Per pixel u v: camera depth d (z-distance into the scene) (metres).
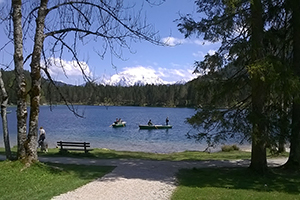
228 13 8.73
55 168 9.45
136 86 136.00
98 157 14.74
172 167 11.84
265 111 9.90
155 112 88.31
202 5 9.95
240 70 9.96
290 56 10.88
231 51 8.82
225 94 9.79
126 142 28.11
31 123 9.30
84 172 9.98
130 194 7.30
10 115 69.38
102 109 108.69
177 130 39.62
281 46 10.48
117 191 7.55
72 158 13.90
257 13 9.21
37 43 9.33
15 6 9.18
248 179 9.34
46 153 15.70
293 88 8.21
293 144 10.91
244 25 9.36
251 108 9.88
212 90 9.81
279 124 9.11
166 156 16.86
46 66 10.13
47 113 82.81
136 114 77.88
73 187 7.84
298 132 10.02
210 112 9.63
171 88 121.25
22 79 9.29
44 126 44.34
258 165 9.96
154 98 130.62
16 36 9.20
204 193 7.50
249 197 7.18
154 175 9.90
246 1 8.80
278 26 10.80
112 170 10.64
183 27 9.91
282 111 9.79
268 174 9.95
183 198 7.02
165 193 7.46
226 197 7.14
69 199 6.77
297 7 9.73
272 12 10.41
